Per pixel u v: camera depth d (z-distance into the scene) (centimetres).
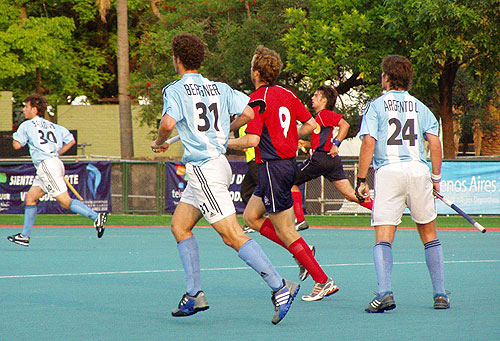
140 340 1742
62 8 14962
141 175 7906
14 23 13000
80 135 13438
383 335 1792
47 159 4016
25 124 4022
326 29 8781
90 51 14825
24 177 7875
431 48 8206
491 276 2933
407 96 2209
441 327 1894
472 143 16162
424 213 2197
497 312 2122
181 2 11438
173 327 1909
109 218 7362
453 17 7969
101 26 15088
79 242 4725
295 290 2064
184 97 1966
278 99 2295
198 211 2042
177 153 13300
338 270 3145
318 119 3722
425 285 2680
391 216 2169
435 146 2219
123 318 2047
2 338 1764
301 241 2367
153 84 10562
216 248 4191
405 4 8019
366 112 2183
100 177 7881
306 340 1734
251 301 2352
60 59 13525
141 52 10838
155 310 2184
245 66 10094
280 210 2306
